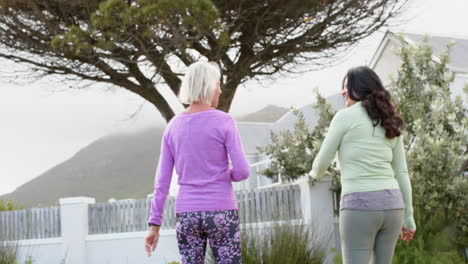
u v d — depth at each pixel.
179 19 8.04
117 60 9.68
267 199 7.23
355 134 2.87
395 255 5.16
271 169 7.09
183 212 2.53
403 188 3.05
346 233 2.83
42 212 8.84
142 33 8.36
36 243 8.51
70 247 8.35
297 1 9.08
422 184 5.53
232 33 9.43
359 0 9.65
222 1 8.89
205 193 2.51
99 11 7.98
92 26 8.56
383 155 2.87
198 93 2.63
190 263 2.55
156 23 7.93
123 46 9.05
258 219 7.27
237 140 2.59
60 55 9.91
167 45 8.77
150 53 9.51
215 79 2.69
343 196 2.88
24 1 8.77
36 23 9.73
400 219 2.84
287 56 10.45
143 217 8.53
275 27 9.68
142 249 8.23
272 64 10.60
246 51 10.39
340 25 10.27
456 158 5.56
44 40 9.91
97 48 9.00
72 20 9.62
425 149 5.66
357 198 2.79
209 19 7.80
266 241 5.38
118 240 8.34
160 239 8.11
